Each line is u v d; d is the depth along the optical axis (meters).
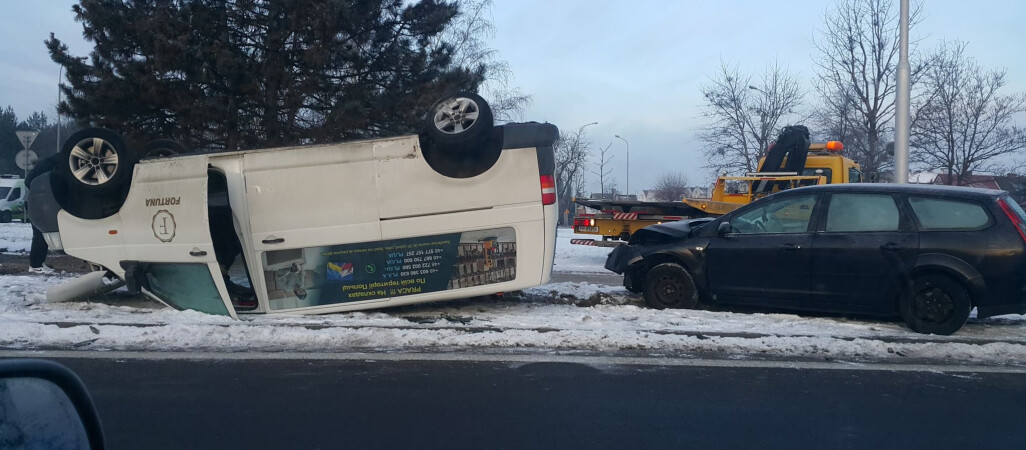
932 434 4.96
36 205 8.62
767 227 8.70
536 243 8.31
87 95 16.39
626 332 7.38
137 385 5.85
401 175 8.14
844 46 30.69
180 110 16.16
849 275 8.12
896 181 15.82
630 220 17.08
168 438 4.75
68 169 7.93
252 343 7.18
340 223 8.14
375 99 17.55
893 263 7.90
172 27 15.66
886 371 6.48
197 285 8.11
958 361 6.84
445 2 19.00
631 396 5.72
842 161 17.80
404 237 8.21
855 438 4.89
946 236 7.75
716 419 5.23
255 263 8.17
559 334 7.33
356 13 16.70
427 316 8.44
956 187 8.23
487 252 8.37
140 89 16.08
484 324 7.82
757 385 6.04
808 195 8.58
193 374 6.17
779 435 4.93
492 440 4.78
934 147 29.50
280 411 5.30
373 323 7.76
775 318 8.58
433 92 17.83
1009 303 7.48
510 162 8.22
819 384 6.08
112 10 15.95
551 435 4.89
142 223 8.07
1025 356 6.91
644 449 4.66
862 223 8.20
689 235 9.20
